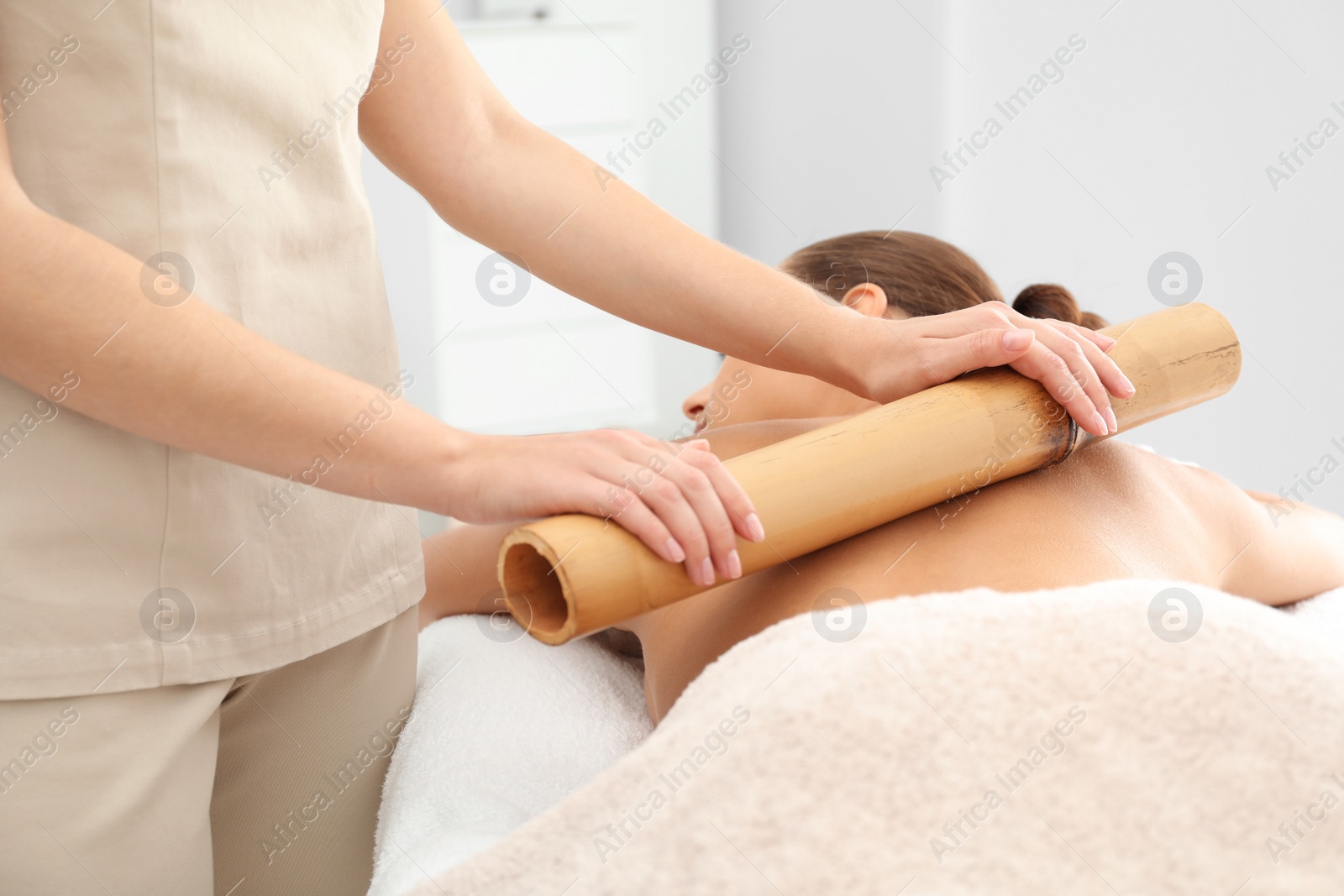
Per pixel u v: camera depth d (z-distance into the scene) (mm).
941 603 545
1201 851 482
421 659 927
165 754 619
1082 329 715
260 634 660
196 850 647
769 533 568
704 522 534
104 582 594
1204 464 1777
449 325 2645
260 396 525
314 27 653
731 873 479
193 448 546
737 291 730
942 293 1001
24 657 574
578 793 530
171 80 580
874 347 712
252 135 628
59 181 570
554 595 565
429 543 1029
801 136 2625
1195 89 1664
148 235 586
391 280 2594
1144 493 751
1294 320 1589
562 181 755
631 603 534
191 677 627
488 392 2715
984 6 2012
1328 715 500
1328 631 861
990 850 479
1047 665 513
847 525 606
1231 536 823
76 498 579
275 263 651
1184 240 1717
